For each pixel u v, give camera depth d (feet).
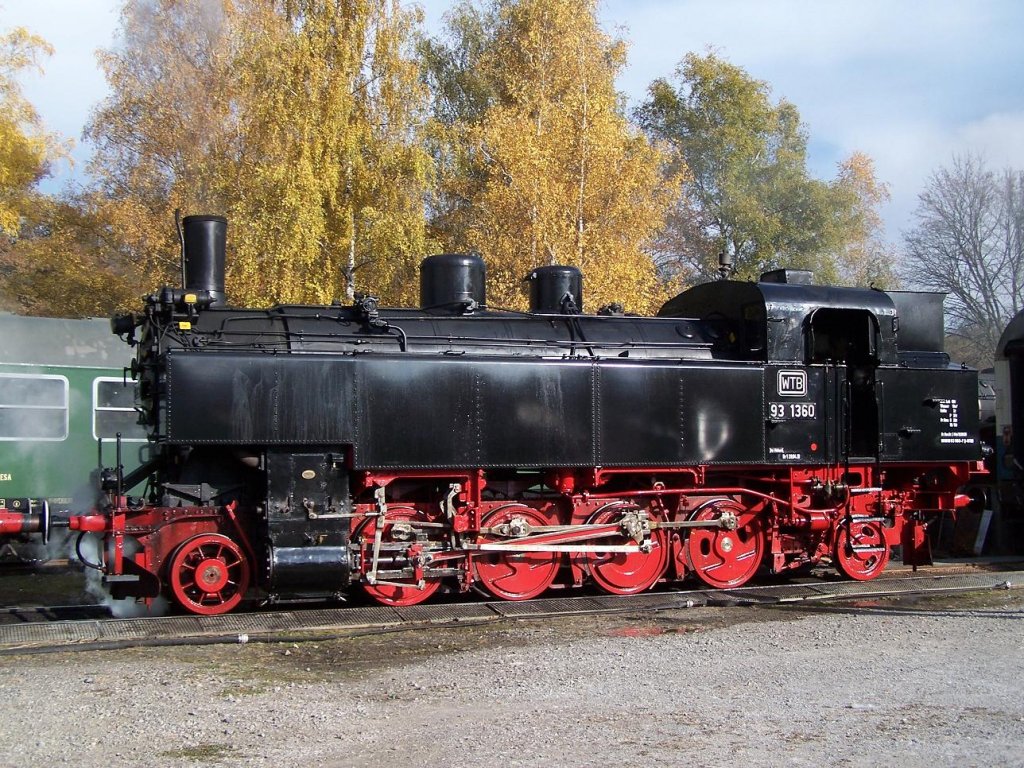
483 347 35.60
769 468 38.04
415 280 84.48
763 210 122.31
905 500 40.83
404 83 76.07
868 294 39.86
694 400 36.32
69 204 99.09
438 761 16.93
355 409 31.91
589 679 22.72
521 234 78.23
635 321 39.14
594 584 37.09
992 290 123.54
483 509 34.06
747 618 31.40
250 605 33.88
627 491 36.42
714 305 41.16
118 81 91.20
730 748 17.58
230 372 30.83
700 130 124.67
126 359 51.01
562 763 16.79
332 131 71.87
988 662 24.43
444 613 31.35
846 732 18.54
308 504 31.19
